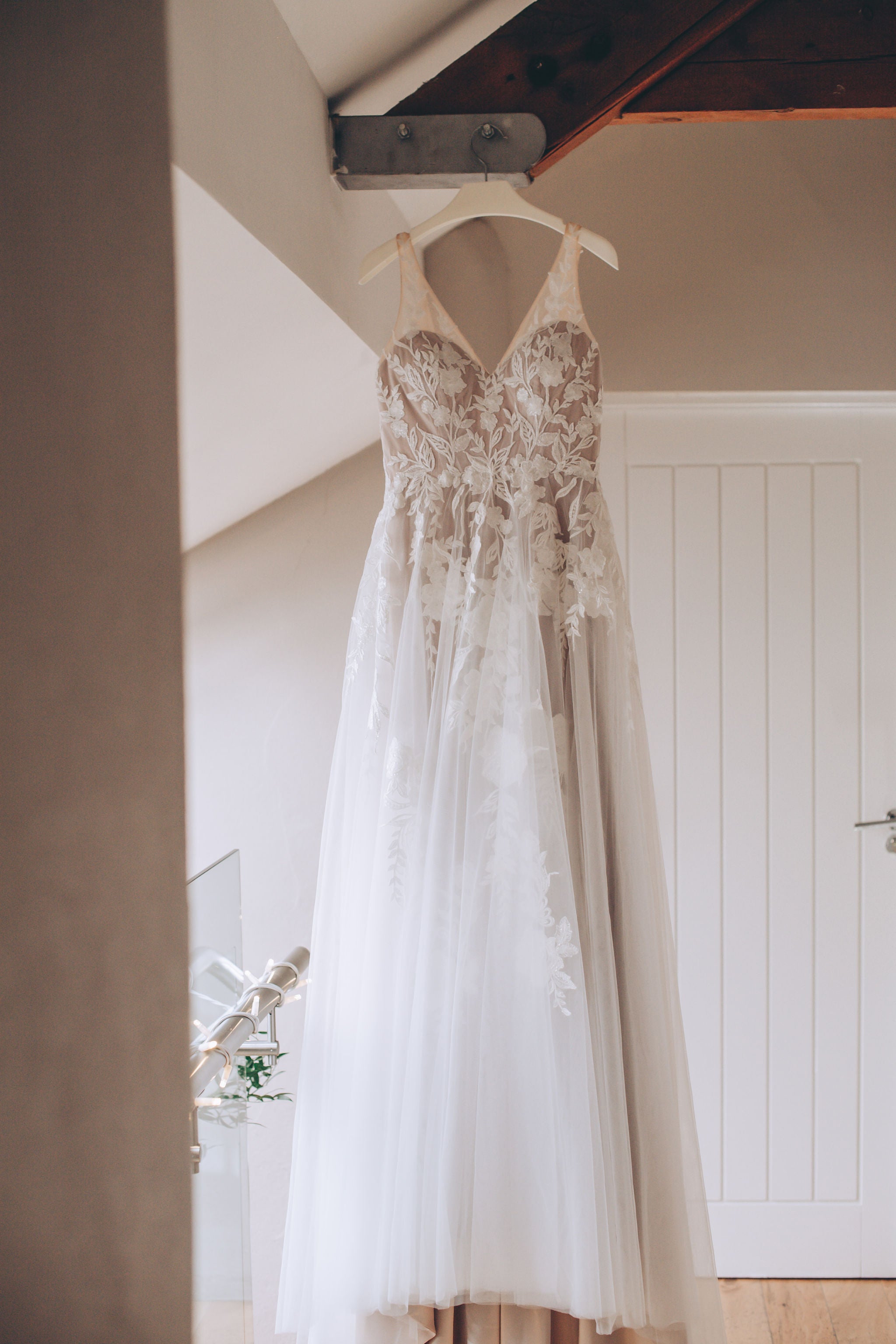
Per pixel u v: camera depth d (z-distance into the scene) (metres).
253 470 1.92
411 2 1.32
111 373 0.27
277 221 1.18
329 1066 1.41
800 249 2.24
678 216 2.24
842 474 2.33
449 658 1.41
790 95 1.56
